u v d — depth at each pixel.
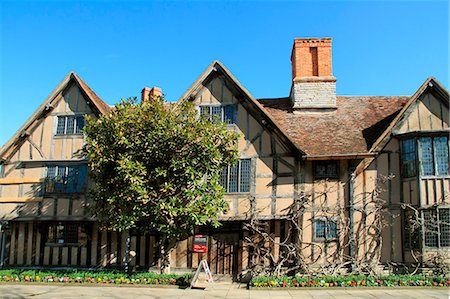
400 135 12.23
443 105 12.27
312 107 14.33
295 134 13.20
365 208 12.08
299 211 12.06
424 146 11.99
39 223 13.70
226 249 12.68
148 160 11.20
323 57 14.68
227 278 12.47
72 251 13.41
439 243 11.41
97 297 9.71
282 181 12.49
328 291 10.30
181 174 11.20
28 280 11.53
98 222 12.45
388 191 12.20
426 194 11.69
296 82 14.59
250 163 12.79
